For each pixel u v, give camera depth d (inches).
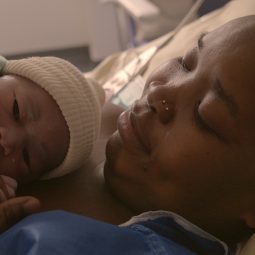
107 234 23.7
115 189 29.8
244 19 27.0
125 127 27.7
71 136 31.6
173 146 25.4
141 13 67.5
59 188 31.4
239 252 28.0
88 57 113.8
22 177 30.6
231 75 24.1
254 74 24.0
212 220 27.0
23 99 30.2
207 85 25.1
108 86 48.9
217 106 23.9
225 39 25.9
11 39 111.6
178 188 26.1
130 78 47.3
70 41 115.0
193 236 27.2
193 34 47.1
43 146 30.6
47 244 21.5
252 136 23.9
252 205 25.7
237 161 24.4
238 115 23.8
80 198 30.5
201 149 24.6
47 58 33.6
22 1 107.6
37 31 112.0
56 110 31.3
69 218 24.2
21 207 25.7
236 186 25.1
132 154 27.6
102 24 108.3
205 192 25.7
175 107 25.9
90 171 33.5
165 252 23.7
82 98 32.6
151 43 54.5
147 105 27.3
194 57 27.3
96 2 106.0
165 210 27.3
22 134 29.6
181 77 27.0
